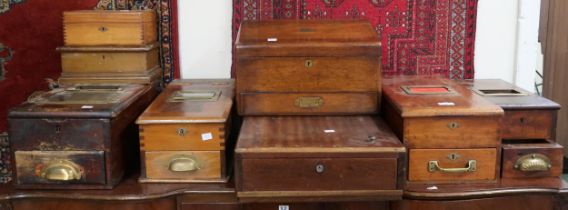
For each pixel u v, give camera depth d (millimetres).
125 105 1575
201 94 1812
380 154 1405
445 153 1537
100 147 1491
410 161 1538
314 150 1400
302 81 1689
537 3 2107
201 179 1562
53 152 1494
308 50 1664
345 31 1773
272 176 1416
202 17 2100
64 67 1921
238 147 1407
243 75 1684
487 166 1551
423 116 1501
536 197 1548
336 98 1701
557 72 3094
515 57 2152
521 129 1630
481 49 2146
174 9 2074
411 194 1508
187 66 2141
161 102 1702
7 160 2125
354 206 1529
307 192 1425
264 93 1694
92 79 1909
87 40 1898
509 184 1551
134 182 1576
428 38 2088
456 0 2066
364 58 1676
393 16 2068
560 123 3135
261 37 1721
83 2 2043
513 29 2131
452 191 1511
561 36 3041
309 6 2051
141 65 1916
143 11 1906
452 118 1511
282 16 2057
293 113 1709
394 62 2104
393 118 1620
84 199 1503
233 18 2059
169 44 2102
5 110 2100
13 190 1511
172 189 1525
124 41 1899
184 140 1539
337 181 1421
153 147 1545
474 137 1527
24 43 2064
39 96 1660
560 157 1586
